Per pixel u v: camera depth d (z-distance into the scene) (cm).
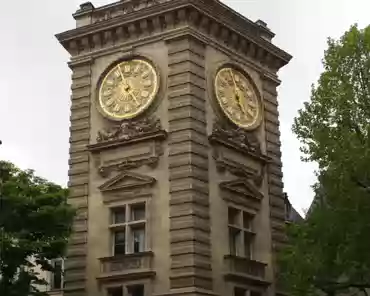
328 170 2869
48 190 3484
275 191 4184
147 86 3869
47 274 4675
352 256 2686
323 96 3067
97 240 3747
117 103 3947
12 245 3231
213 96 3888
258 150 4103
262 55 4394
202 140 3703
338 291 3456
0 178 3444
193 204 3509
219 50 4050
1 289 3194
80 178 3900
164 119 3750
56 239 3397
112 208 3759
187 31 3819
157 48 3919
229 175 3838
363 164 2672
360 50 3047
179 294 3378
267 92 4388
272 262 3994
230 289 3591
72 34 4172
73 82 4144
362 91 3002
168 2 3875
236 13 4212
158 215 3591
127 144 3791
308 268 2869
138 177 3691
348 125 2989
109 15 4162
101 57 4109
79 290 3700
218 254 3600
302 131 3070
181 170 3588
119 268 3606
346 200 2727
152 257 3528
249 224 3953
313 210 2992
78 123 4031
